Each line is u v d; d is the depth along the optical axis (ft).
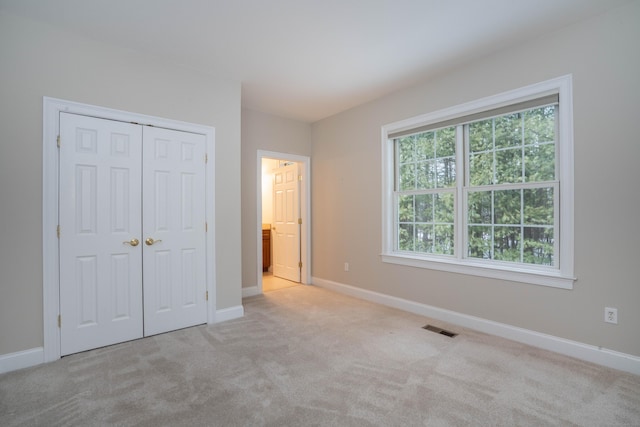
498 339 8.64
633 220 6.77
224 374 6.79
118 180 8.44
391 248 12.08
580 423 5.20
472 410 5.55
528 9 6.95
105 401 5.81
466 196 9.93
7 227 6.98
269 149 14.28
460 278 9.77
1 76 6.94
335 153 14.26
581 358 7.40
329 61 9.37
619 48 6.89
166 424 5.19
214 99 10.16
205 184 9.98
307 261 15.52
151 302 8.95
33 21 7.30
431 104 10.52
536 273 8.09
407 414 5.44
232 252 10.54
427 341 8.53
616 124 6.94
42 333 7.35
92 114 8.06
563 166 7.69
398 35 8.00
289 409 5.58
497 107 8.93
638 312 6.71
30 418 5.33
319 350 7.98
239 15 7.16
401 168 11.91
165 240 9.20
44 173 7.39
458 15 7.19
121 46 8.48
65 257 7.68
